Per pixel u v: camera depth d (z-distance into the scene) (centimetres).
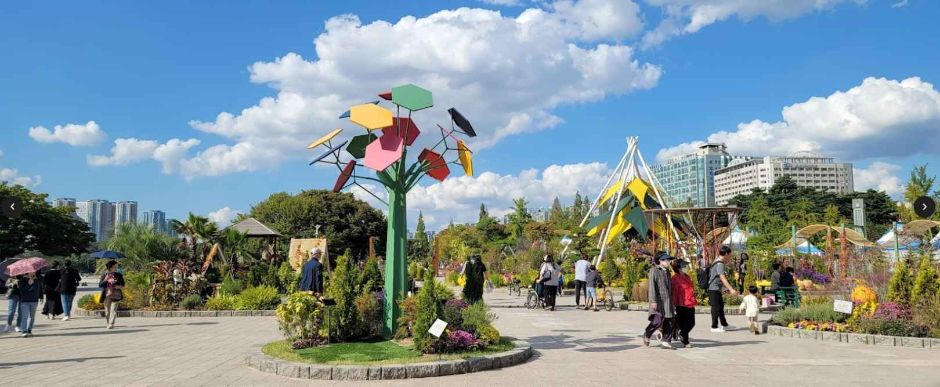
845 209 7375
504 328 1514
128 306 1964
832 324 1324
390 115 1130
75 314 1978
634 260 2522
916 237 2158
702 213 2511
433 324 983
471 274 1541
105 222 15462
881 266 1700
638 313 1956
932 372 907
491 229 6619
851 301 1347
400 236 1209
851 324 1295
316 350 1029
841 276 1930
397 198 1220
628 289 2297
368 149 1162
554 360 1034
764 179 12575
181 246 2728
